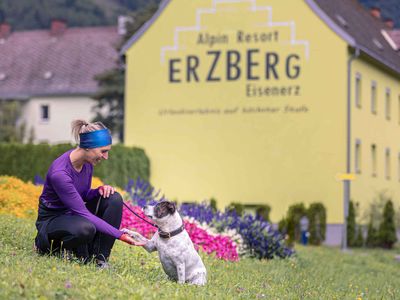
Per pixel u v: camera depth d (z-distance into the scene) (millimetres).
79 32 72188
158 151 39594
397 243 38531
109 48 69875
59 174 10547
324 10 38875
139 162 37500
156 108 39812
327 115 37469
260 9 38469
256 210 35094
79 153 10641
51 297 8344
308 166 37562
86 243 10711
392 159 46094
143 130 39906
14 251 11023
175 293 9430
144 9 60219
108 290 8977
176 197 39062
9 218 15578
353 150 38062
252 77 38500
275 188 37906
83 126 10656
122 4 112625
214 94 38969
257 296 10969
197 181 39000
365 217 36938
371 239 34688
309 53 37812
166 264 10648
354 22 44562
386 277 21484
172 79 39656
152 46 40000
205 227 18391
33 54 70438
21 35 73250
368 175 40750
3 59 70500
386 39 51625
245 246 19938
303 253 24984
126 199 19797
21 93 66812
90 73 67375
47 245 10797
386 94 45219
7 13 105688
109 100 60438
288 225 31922
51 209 10820
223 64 38938
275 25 38281
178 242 10508
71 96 65938
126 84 40281
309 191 37469
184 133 39344
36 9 106188
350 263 25031
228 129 38688
